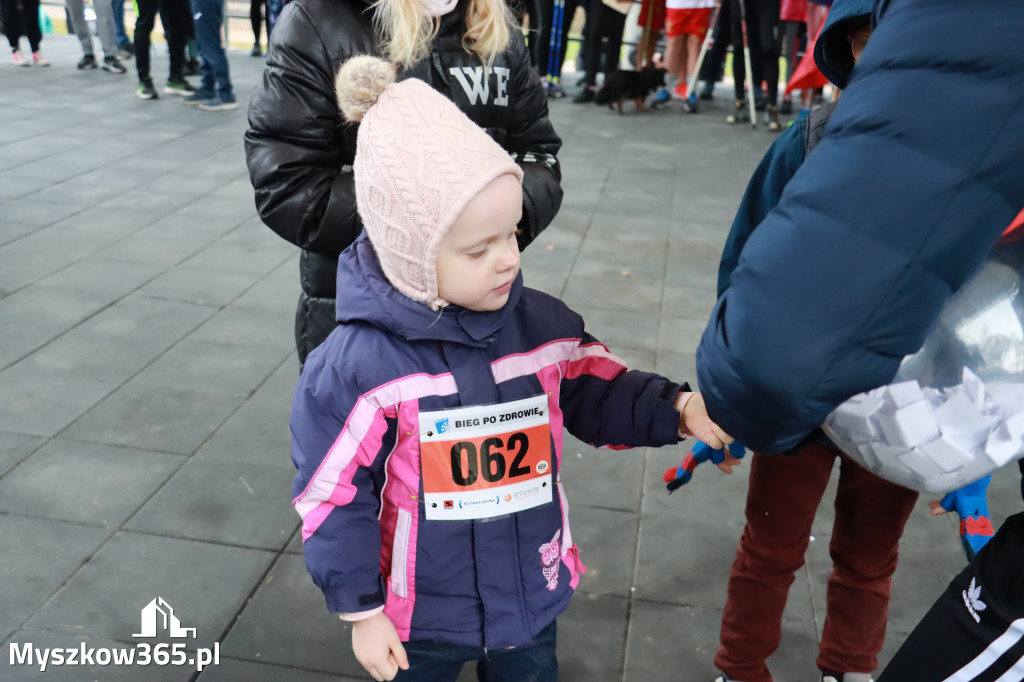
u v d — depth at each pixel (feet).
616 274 16.25
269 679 7.34
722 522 9.53
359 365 4.81
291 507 9.52
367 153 4.66
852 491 6.45
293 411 5.01
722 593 8.49
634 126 29.43
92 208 18.76
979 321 3.25
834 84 5.32
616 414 5.26
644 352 13.23
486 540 5.06
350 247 5.10
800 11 30.01
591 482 10.13
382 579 5.09
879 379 3.01
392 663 5.00
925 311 2.89
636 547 9.09
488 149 4.54
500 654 5.46
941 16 2.74
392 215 4.55
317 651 7.66
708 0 30.19
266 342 13.20
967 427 3.24
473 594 5.14
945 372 3.25
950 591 4.33
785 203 3.01
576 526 9.37
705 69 34.53
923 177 2.74
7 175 20.65
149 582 8.34
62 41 41.06
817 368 2.93
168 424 10.92
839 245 2.84
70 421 10.86
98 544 8.78
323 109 6.23
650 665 7.61
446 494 4.98
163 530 9.05
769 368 2.98
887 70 2.83
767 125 30.09
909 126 2.75
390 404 4.83
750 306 3.02
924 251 2.78
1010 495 9.97
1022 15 2.66
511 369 5.07
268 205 6.38
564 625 8.01
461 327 4.83
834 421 3.39
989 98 2.68
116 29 36.50
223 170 22.03
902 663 4.43
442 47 6.34
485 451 4.98
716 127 29.89
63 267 15.55
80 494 9.52
